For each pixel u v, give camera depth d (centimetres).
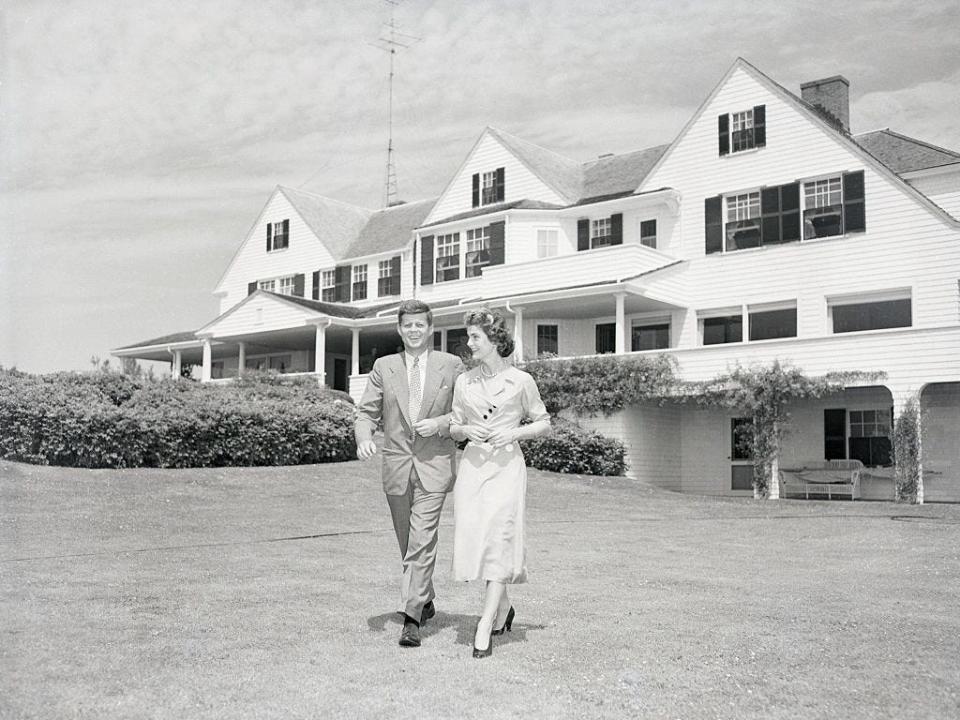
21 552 803
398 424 523
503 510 486
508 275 2647
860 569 804
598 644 486
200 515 1112
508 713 365
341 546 909
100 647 460
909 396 1773
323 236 3525
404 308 531
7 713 353
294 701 376
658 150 2991
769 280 2306
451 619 562
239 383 2325
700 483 2389
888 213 2123
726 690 399
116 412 1472
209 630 506
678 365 2109
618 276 2377
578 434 2094
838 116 2534
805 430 2197
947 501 1933
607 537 1071
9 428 1414
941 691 399
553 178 2894
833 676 423
